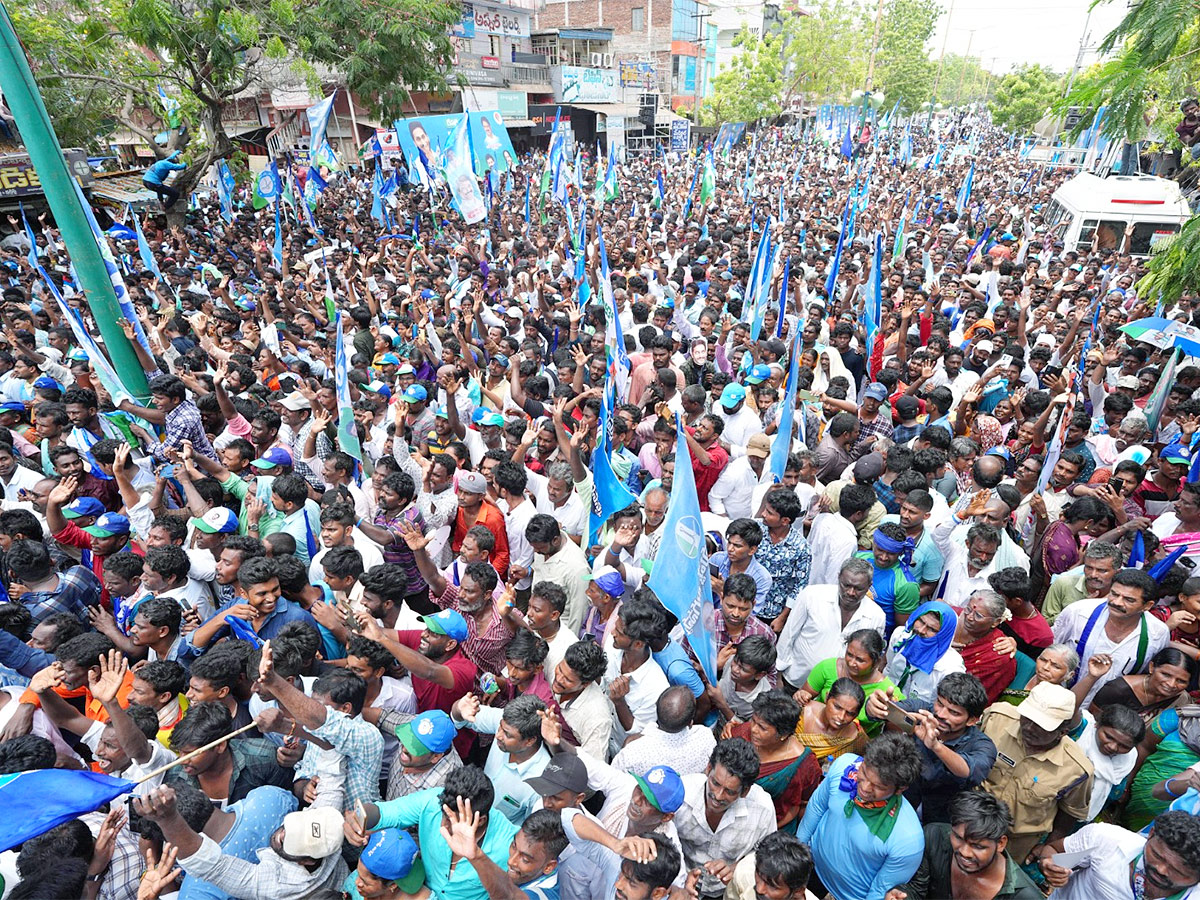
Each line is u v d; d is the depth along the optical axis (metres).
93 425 7.83
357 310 11.52
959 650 4.79
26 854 3.07
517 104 42.41
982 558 5.24
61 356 10.04
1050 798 3.76
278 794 3.56
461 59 39.56
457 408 8.12
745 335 9.62
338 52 21.31
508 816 3.82
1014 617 4.95
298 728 3.66
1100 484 6.39
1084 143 38.03
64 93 19.73
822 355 9.37
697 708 4.70
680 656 4.73
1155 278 7.54
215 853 3.17
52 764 3.53
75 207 7.23
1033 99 60.62
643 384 9.37
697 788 3.71
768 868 3.01
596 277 14.43
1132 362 9.54
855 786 3.50
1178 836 2.94
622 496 5.67
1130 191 16.70
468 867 3.29
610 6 59.16
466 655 4.80
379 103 24.16
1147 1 6.85
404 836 3.23
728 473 6.62
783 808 3.98
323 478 6.89
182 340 10.80
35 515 5.84
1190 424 7.27
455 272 16.02
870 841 3.41
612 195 25.92
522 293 13.91
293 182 21.58
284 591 4.83
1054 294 12.48
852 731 4.25
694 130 57.44
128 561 4.96
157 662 4.07
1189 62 7.06
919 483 5.67
